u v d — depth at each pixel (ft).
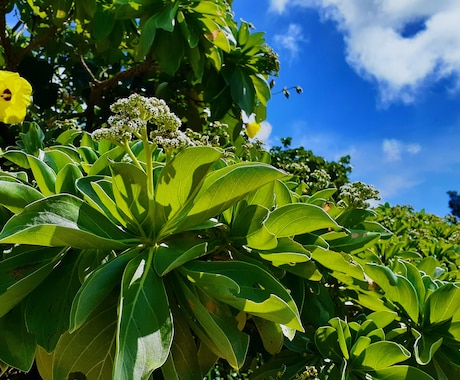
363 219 5.20
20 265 3.51
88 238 3.30
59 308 3.43
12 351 3.39
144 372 2.92
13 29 12.15
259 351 5.15
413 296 4.59
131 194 3.61
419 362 4.11
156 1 9.61
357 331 4.43
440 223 13.38
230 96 11.10
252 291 3.51
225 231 4.25
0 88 6.57
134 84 12.74
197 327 3.60
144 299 3.22
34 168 4.08
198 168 3.49
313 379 4.03
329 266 4.29
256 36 10.84
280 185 4.79
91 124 11.26
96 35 9.98
